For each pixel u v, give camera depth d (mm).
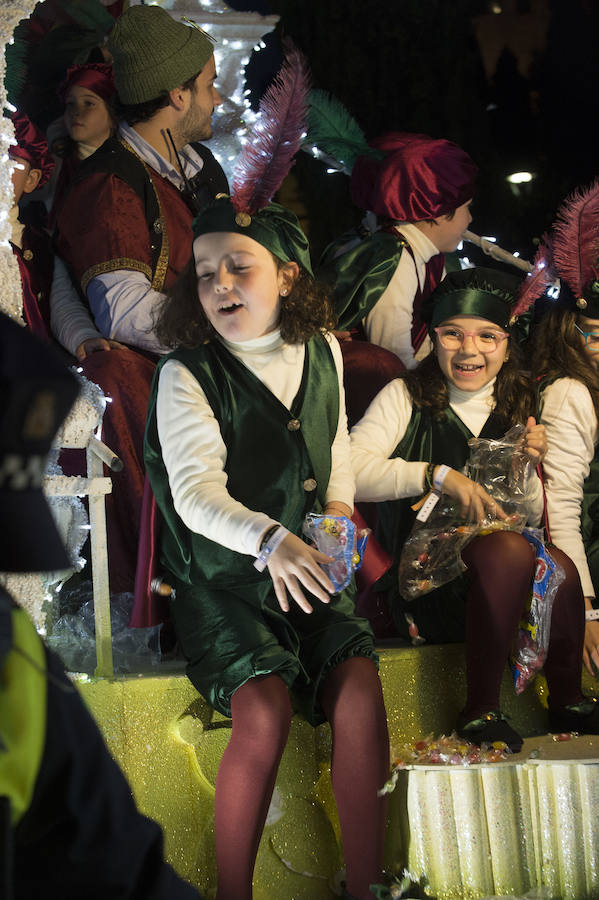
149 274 6121
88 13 7504
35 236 6426
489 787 4648
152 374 5648
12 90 6922
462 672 5227
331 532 4473
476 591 4988
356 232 7391
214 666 4352
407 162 6793
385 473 5176
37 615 4258
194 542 4523
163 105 6496
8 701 1681
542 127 10516
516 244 10367
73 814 1747
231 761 4172
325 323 4758
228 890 4121
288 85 4574
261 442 4547
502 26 10430
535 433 5320
